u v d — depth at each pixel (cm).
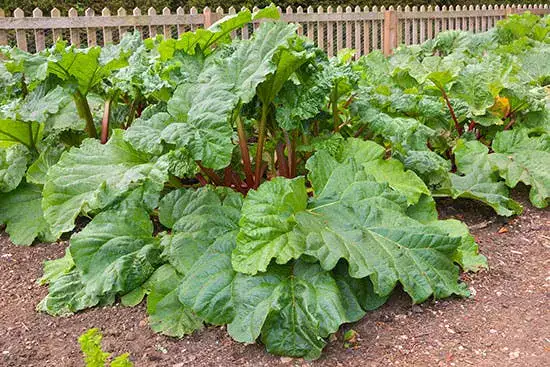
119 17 784
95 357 202
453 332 265
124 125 400
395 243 283
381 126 346
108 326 275
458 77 447
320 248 268
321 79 322
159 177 291
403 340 260
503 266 324
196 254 288
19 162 379
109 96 377
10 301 301
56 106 337
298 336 251
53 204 303
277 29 311
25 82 391
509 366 243
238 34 959
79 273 301
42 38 748
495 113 445
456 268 291
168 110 302
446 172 375
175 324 268
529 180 397
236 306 261
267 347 250
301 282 267
